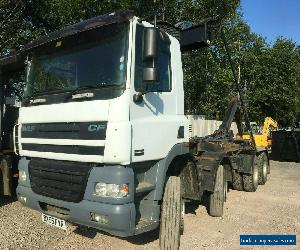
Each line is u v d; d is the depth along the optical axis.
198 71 19.31
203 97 20.27
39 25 17.05
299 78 35.97
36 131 5.07
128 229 4.19
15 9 15.82
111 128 4.23
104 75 4.52
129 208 4.20
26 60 5.66
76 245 5.47
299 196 9.73
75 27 4.95
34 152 5.06
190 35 6.63
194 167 5.78
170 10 15.98
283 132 19.73
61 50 5.14
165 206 5.05
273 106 34.00
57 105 4.80
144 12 15.11
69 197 4.45
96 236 5.85
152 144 4.71
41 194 4.84
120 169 4.24
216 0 16.52
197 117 19.92
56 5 16.00
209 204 7.41
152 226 4.74
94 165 4.40
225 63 19.61
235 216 7.47
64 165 4.58
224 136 9.91
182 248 5.53
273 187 11.12
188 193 5.78
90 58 4.74
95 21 4.72
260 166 11.36
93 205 4.25
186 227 6.62
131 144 4.32
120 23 4.55
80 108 4.51
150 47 4.27
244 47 32.97
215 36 7.10
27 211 7.12
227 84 18.91
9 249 5.23
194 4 16.36
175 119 5.26
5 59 7.10
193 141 7.44
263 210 8.07
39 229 6.11
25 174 5.15
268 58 33.38
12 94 7.49
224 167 8.21
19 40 16.08
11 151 7.37
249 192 10.18
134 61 4.45
